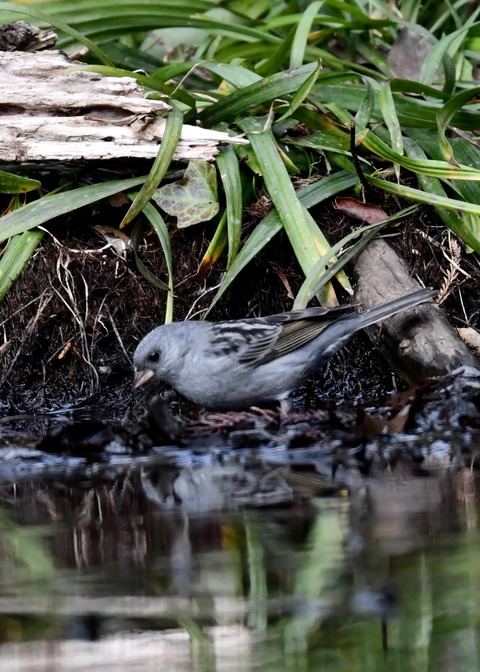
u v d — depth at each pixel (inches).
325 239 420.5
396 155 426.6
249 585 224.7
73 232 444.5
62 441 368.5
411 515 270.8
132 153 430.3
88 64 486.6
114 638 202.1
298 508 282.2
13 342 440.8
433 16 574.9
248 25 565.0
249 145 458.0
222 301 446.3
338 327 391.5
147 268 439.8
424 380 398.3
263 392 388.8
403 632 201.8
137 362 386.6
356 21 537.0
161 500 298.0
